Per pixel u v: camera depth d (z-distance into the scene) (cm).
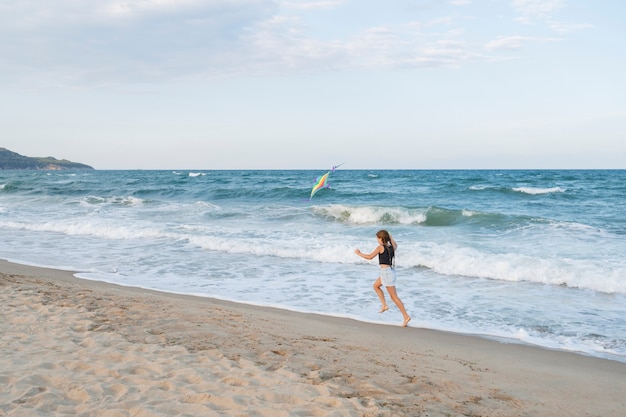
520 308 971
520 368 636
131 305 846
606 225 2053
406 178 6794
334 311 945
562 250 1517
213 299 1017
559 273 1186
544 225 2019
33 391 466
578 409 500
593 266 1241
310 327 799
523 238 1761
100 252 1580
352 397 480
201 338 664
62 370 523
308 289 1122
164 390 480
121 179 6881
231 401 455
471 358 675
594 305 991
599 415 487
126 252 1581
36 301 828
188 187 4644
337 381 523
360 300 1030
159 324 727
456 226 2094
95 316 751
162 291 1080
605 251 1487
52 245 1717
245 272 1297
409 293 1091
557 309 963
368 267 1359
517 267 1242
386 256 897
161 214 2600
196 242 1727
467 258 1338
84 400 456
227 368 544
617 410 501
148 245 1711
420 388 524
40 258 1477
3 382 487
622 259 1359
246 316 837
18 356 561
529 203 3045
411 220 2283
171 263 1411
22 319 717
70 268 1323
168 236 1878
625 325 861
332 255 1470
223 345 636
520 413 477
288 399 468
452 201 3262
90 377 507
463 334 807
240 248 1603
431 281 1205
